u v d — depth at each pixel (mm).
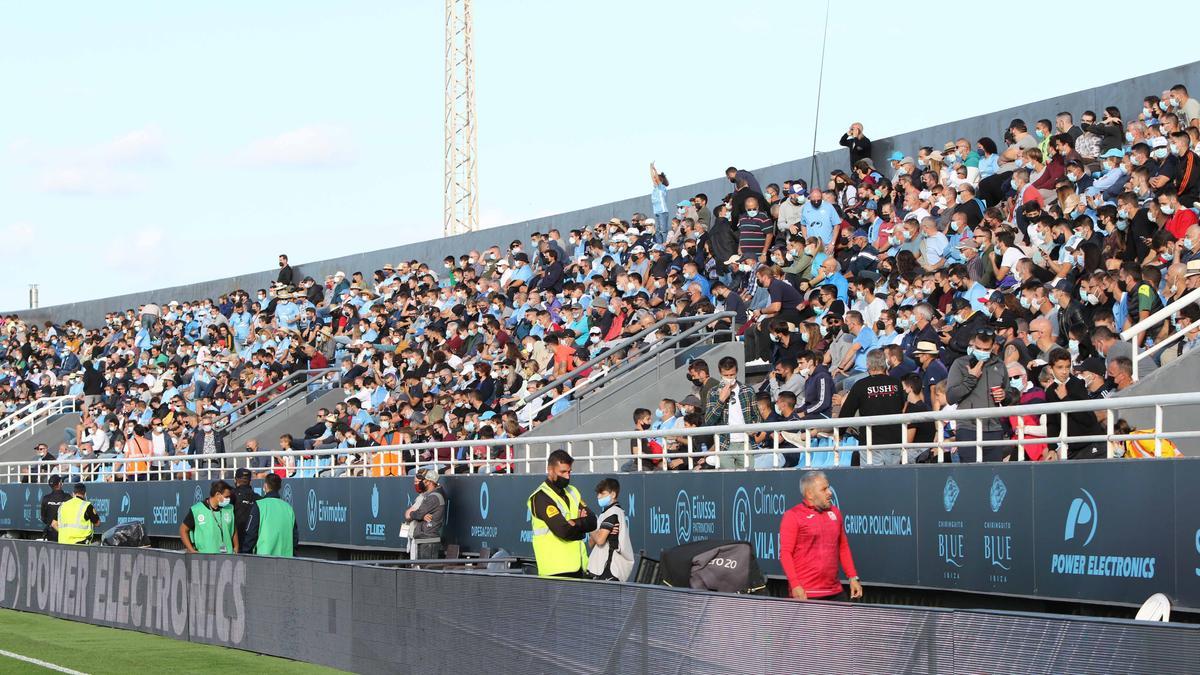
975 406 12641
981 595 11047
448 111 51906
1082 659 6297
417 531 17203
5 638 15344
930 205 19875
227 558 14117
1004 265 16484
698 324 19891
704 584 10688
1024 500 10414
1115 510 9656
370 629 11828
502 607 10203
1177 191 16281
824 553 10156
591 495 15445
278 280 39812
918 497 11453
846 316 17109
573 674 9500
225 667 12672
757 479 13047
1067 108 21984
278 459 24078
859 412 13297
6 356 44656
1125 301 14023
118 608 16266
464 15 52031
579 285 24016
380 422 22562
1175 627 5957
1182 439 11969
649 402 19375
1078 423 11305
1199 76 19938
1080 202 16859
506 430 18172
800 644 7766
